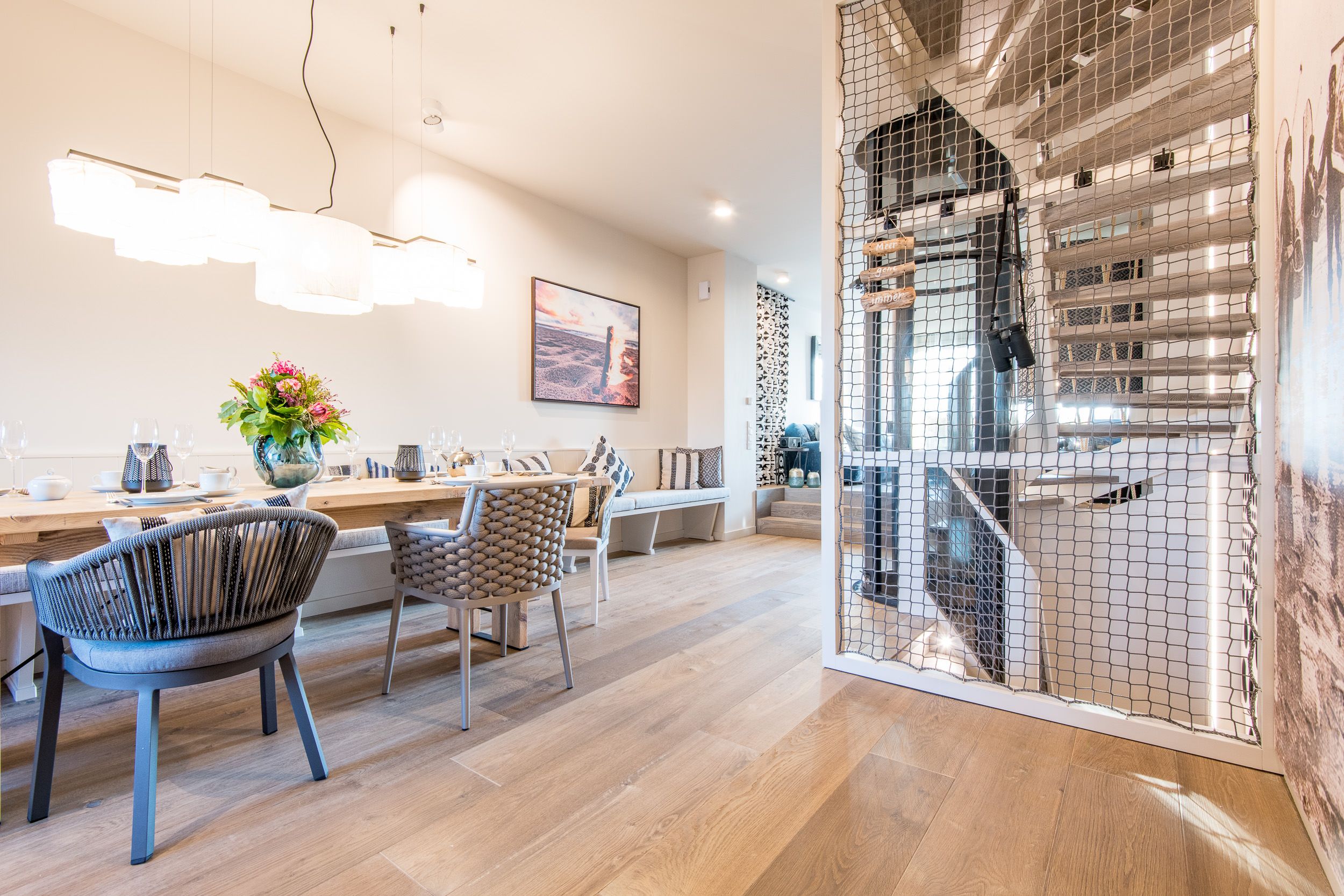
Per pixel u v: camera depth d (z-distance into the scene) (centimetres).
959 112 261
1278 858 125
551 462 454
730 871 121
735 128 355
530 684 218
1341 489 110
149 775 124
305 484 177
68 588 126
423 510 215
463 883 117
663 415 566
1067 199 214
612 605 331
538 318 442
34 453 243
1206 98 198
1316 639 126
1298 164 134
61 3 250
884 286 249
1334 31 113
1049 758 166
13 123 240
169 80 278
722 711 195
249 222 200
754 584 382
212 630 133
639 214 482
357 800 145
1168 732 172
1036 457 205
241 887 116
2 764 162
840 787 151
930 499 253
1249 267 193
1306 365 129
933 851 127
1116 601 225
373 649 258
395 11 259
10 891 114
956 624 241
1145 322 212
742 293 602
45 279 246
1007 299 239
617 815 140
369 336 348
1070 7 214
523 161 393
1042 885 117
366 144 347
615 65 297
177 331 279
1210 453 173
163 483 190
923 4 245
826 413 235
